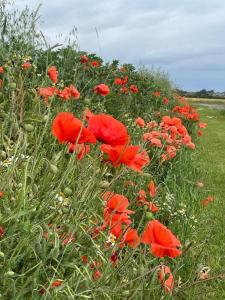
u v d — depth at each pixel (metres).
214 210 6.79
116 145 2.22
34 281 2.07
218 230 5.94
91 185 2.50
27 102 4.28
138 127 6.51
